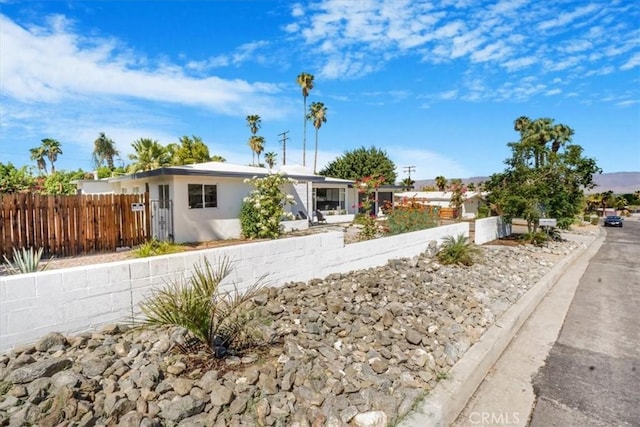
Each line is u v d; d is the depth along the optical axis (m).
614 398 3.35
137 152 23.94
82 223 9.83
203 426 2.26
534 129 28.78
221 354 3.10
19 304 3.08
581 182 13.99
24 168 17.39
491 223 14.45
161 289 4.02
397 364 3.35
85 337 3.32
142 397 2.43
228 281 4.77
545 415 3.06
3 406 2.25
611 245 16.17
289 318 4.09
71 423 2.15
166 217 13.12
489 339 4.29
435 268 7.32
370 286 5.53
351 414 2.54
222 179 13.89
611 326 5.35
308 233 15.26
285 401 2.58
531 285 7.33
